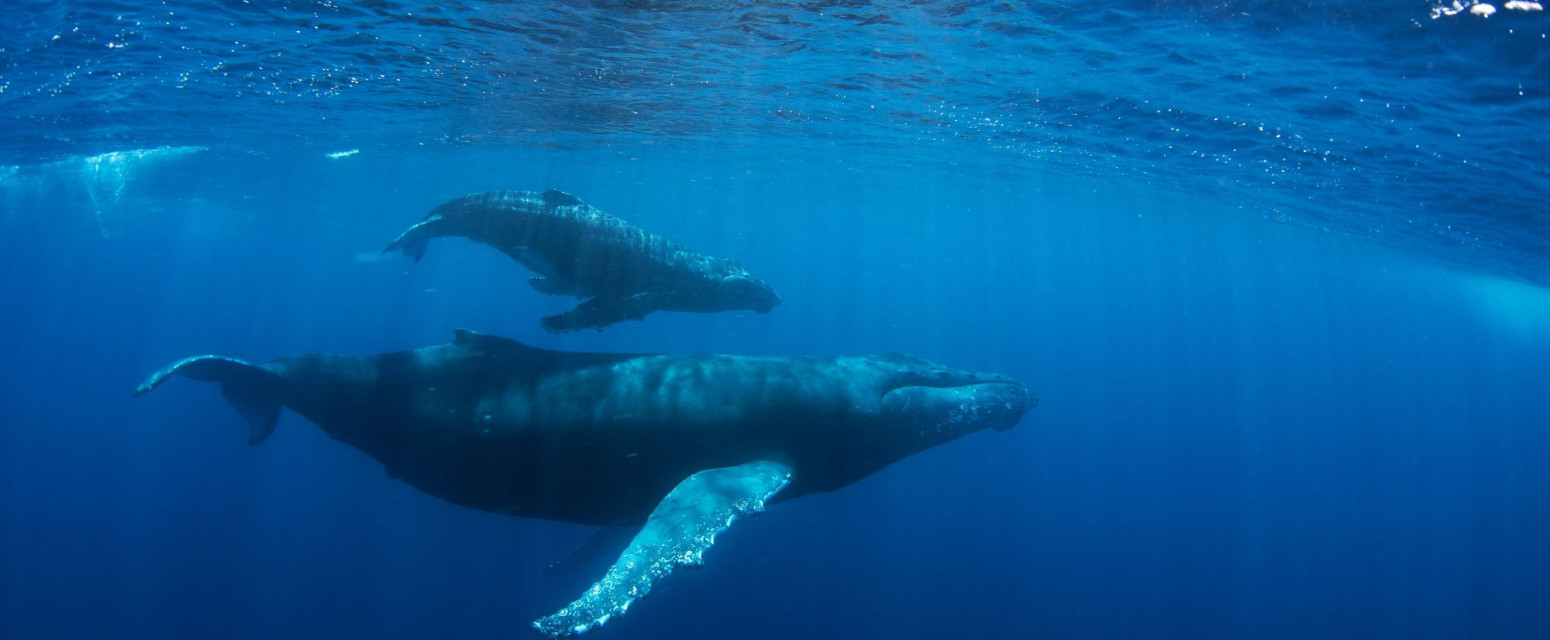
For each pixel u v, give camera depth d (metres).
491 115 21.47
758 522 22.48
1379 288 66.81
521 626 21.81
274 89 17.39
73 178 31.28
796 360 9.09
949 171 31.55
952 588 26.33
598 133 25.08
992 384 10.53
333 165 32.50
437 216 9.55
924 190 40.19
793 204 51.69
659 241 10.04
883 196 44.56
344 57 14.61
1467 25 8.70
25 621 24.34
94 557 28.81
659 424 7.82
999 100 16.67
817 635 21.94
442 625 22.41
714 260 10.61
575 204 9.41
